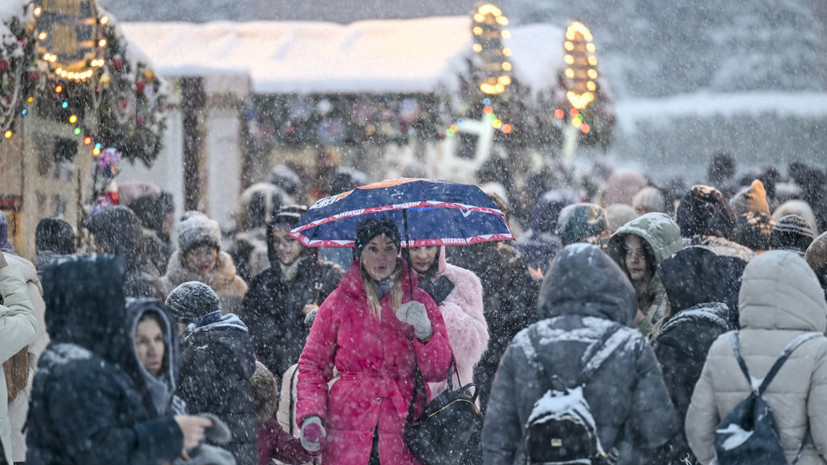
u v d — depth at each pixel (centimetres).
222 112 4256
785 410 1447
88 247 3066
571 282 1455
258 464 1802
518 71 4338
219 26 4409
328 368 1772
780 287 1479
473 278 2005
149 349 1262
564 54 4534
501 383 1462
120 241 2273
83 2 2862
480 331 1939
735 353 1484
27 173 2816
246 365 1736
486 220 2005
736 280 2117
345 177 3173
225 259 2589
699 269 1703
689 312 1678
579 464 1362
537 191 4119
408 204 1845
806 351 1452
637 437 1428
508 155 4409
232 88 4191
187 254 2530
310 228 2000
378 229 1762
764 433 1427
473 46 4291
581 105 4500
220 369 1716
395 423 1736
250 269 3042
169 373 1268
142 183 3391
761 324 1482
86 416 1170
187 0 7181
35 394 1209
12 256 2062
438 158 4359
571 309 1452
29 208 2827
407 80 4188
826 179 4416
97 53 2903
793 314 1476
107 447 1162
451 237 1986
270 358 2353
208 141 4262
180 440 1204
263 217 3153
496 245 2222
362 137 4312
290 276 2388
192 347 1723
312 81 4209
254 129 4309
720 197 2244
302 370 1753
